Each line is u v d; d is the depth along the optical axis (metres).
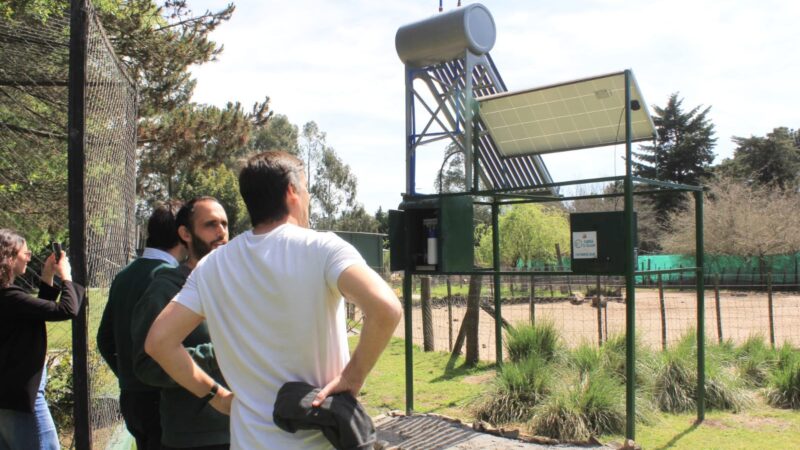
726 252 30.98
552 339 7.65
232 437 1.82
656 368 6.60
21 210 6.50
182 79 11.85
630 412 4.84
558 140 6.16
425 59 6.10
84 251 3.21
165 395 2.55
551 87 5.54
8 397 3.18
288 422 1.68
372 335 1.71
